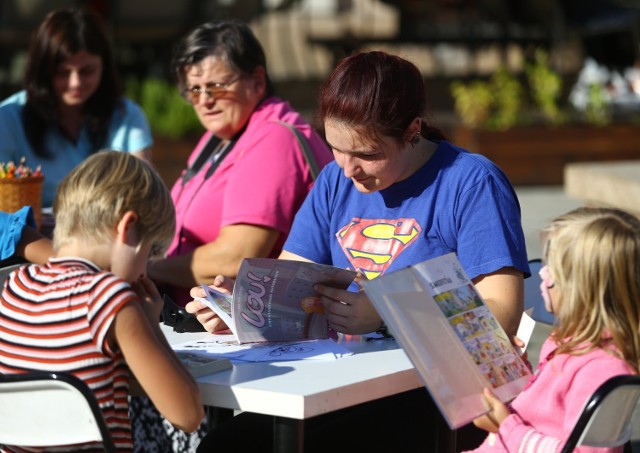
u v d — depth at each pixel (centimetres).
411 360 298
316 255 412
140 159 316
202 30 493
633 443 536
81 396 289
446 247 379
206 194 504
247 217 476
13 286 311
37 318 302
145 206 307
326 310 365
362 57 365
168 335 380
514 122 1474
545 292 333
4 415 309
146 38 1569
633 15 1819
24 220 464
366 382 311
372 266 387
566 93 1841
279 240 486
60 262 308
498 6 1950
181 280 493
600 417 304
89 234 306
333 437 370
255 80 498
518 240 371
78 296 297
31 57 594
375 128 356
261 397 300
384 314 299
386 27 2189
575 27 1862
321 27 2228
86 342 296
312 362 332
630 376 294
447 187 378
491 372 319
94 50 597
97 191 304
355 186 395
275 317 362
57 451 311
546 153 1453
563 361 315
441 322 315
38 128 602
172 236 321
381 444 371
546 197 1363
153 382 295
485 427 321
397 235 384
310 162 482
